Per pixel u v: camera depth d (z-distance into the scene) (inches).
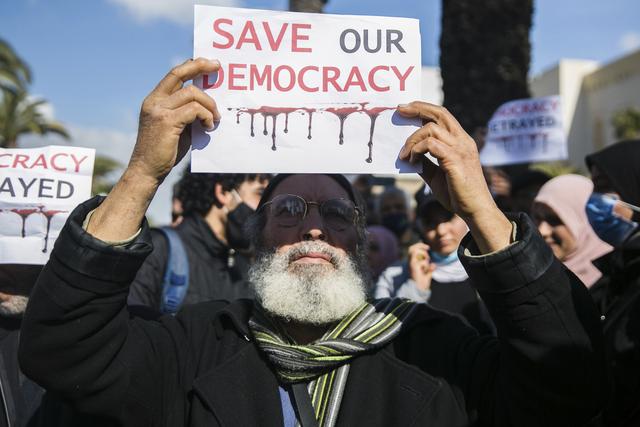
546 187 123.1
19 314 80.6
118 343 60.7
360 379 64.8
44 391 75.4
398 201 184.4
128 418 63.0
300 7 243.1
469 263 58.3
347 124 65.6
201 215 113.9
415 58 67.0
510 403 59.0
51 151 80.6
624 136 824.9
